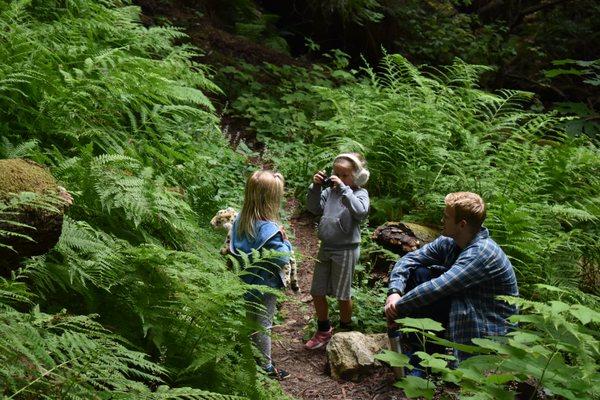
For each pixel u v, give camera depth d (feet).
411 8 43.91
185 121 23.07
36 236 10.55
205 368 11.98
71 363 9.50
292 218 23.56
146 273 12.57
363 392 14.52
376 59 42.39
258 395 12.08
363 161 16.43
